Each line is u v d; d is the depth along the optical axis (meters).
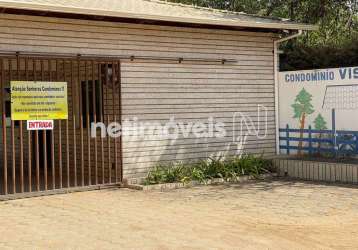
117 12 11.27
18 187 11.96
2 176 13.98
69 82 13.38
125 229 8.04
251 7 25.17
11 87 10.77
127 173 12.33
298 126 14.63
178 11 13.70
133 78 12.39
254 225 8.25
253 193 11.24
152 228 8.08
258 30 14.34
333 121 13.80
